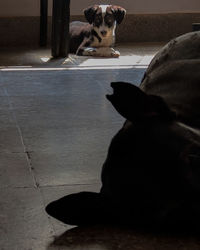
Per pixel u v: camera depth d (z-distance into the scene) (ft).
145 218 6.25
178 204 5.95
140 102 6.18
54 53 20.74
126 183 6.10
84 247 6.20
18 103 13.04
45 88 14.76
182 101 6.41
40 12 24.07
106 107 12.71
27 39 24.94
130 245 6.23
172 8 26.37
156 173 5.90
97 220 6.66
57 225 6.72
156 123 6.04
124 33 26.16
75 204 6.54
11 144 9.93
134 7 25.99
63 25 20.48
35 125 11.18
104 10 21.54
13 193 7.68
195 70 6.68
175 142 5.87
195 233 6.42
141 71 17.63
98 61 19.81
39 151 9.55
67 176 8.36
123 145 6.15
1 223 6.77
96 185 8.01
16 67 18.21
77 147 9.80
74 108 12.60
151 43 25.91
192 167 5.77
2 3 24.44
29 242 6.32
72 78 16.25
